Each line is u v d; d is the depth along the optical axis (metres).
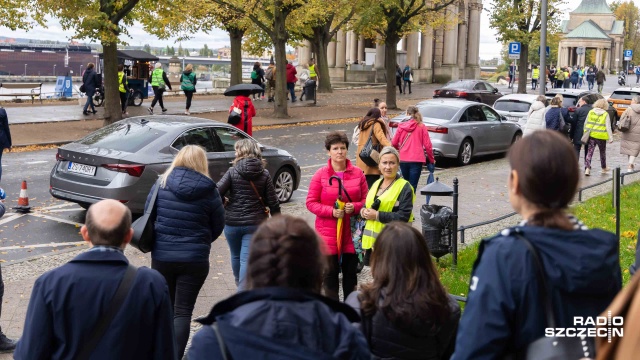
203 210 5.98
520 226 2.62
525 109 23.39
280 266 2.64
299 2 28.23
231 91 15.92
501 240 2.60
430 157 13.17
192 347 2.58
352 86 52.69
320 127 27.62
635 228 11.57
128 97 31.78
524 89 46.28
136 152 11.29
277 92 29.50
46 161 18.06
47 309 3.65
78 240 10.77
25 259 9.48
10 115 26.66
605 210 12.95
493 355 2.51
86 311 3.65
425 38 59.53
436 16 38.75
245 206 7.46
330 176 7.00
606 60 118.06
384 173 6.94
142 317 3.75
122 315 3.68
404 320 3.75
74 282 3.67
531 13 45.28
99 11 23.05
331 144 7.02
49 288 3.67
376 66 57.12
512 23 45.16
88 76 27.81
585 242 2.54
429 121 18.88
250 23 36.00
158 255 5.93
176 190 5.93
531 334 2.49
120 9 23.77
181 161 6.05
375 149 10.47
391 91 34.88
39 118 26.06
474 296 2.57
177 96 39.38
